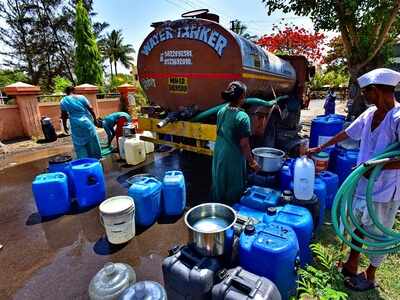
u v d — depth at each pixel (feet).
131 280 6.77
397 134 6.01
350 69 28.73
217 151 10.02
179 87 14.85
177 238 9.66
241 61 12.66
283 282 5.91
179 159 19.39
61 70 100.68
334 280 6.55
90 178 12.07
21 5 89.66
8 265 8.43
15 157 21.33
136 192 9.95
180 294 5.77
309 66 29.01
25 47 93.76
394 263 8.05
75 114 16.44
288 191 8.67
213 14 13.69
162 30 14.35
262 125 16.20
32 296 7.15
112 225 8.98
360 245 7.55
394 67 41.73
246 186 11.10
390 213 6.63
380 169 6.01
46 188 11.09
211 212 7.35
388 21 24.62
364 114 7.14
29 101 27.45
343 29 27.07
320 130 13.99
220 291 5.17
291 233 6.27
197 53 13.64
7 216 11.62
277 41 57.21
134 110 35.35
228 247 6.35
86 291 7.27
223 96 9.46
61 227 10.62
